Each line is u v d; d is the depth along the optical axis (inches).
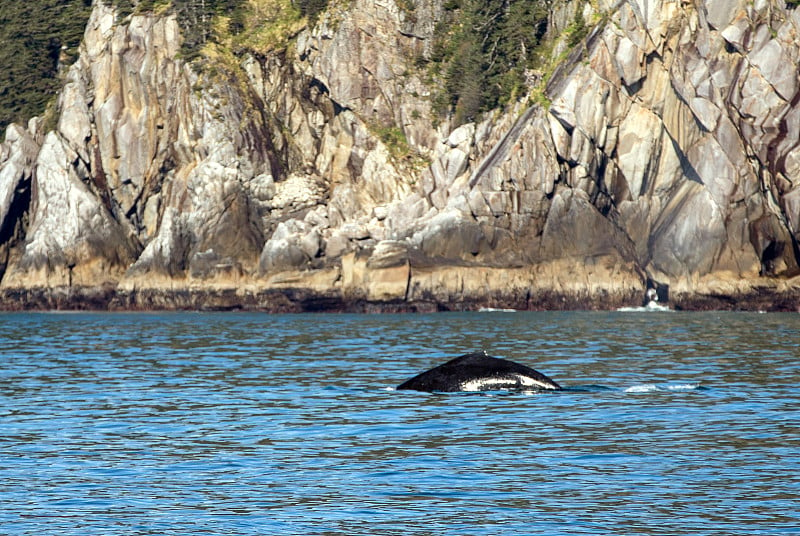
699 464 2632.9
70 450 2918.3
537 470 2583.7
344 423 3341.5
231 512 2190.0
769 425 3218.5
